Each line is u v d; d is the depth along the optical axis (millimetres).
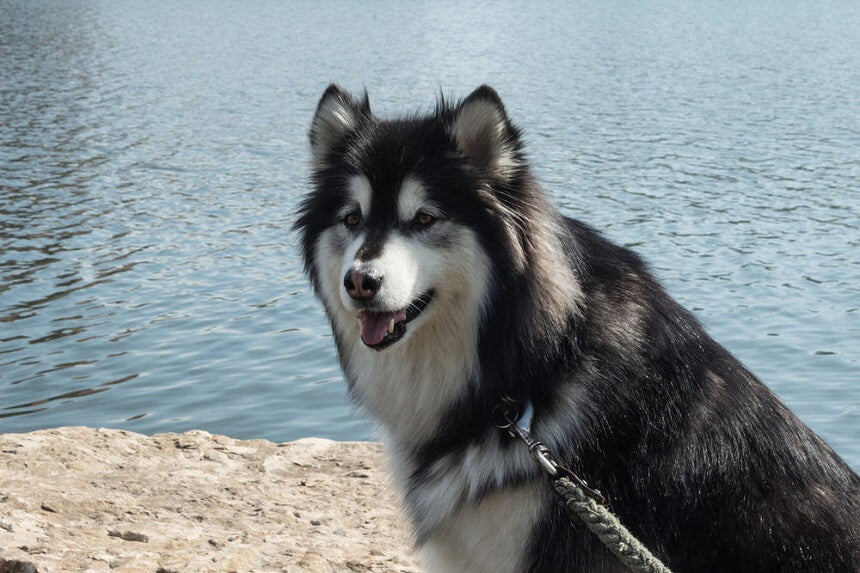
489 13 97688
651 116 36188
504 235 4148
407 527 5008
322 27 79562
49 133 31250
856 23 84812
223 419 10930
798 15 94438
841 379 11750
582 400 4020
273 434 10492
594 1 119375
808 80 47156
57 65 50375
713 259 17250
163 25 77812
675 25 83562
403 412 4395
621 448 4016
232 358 12891
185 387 11898
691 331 4285
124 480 5863
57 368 12469
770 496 4094
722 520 4070
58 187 23469
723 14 96125
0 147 28578
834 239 18625
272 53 59438
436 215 4215
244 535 5152
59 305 14945
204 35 70375
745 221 20109
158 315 14602
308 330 14031
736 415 4152
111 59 54312
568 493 3811
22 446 6266
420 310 4203
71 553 4609
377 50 61531
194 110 37625
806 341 13156
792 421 4324
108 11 89688
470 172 4230
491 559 4180
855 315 14242
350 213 4387
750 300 14977
